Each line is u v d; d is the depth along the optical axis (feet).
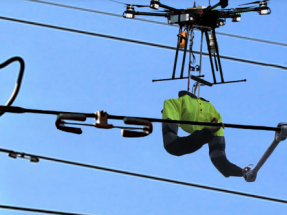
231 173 68.23
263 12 84.23
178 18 82.07
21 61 42.14
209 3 82.69
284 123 55.36
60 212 72.49
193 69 82.79
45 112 46.68
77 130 47.47
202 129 64.13
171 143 66.13
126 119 46.93
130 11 86.38
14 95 44.09
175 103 70.28
